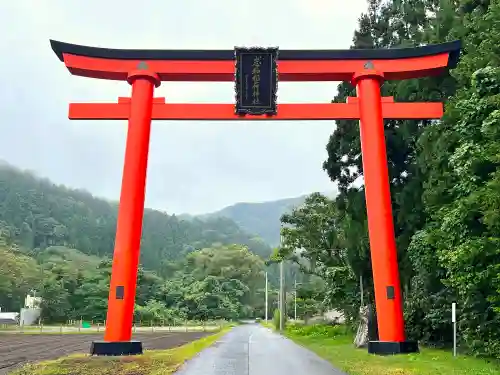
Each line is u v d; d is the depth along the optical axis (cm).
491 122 1437
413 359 1647
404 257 2530
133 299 1970
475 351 1731
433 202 1944
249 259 10812
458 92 1809
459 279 1566
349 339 2989
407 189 2500
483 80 1521
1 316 6675
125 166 2067
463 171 1561
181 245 15475
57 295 7144
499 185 1378
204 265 10706
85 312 7300
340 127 2867
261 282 11000
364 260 2733
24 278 7231
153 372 1391
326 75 2219
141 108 2136
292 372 1417
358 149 2803
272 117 2181
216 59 2197
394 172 2722
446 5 2423
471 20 2095
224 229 19175
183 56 2195
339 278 3142
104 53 2191
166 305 8919
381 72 2188
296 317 6562
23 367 1555
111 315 1922
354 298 3125
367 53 2202
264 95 2142
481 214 1535
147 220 16138
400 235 2556
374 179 2070
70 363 1602
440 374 1280
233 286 10069
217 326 7394
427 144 2134
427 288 2289
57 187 16500
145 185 2094
